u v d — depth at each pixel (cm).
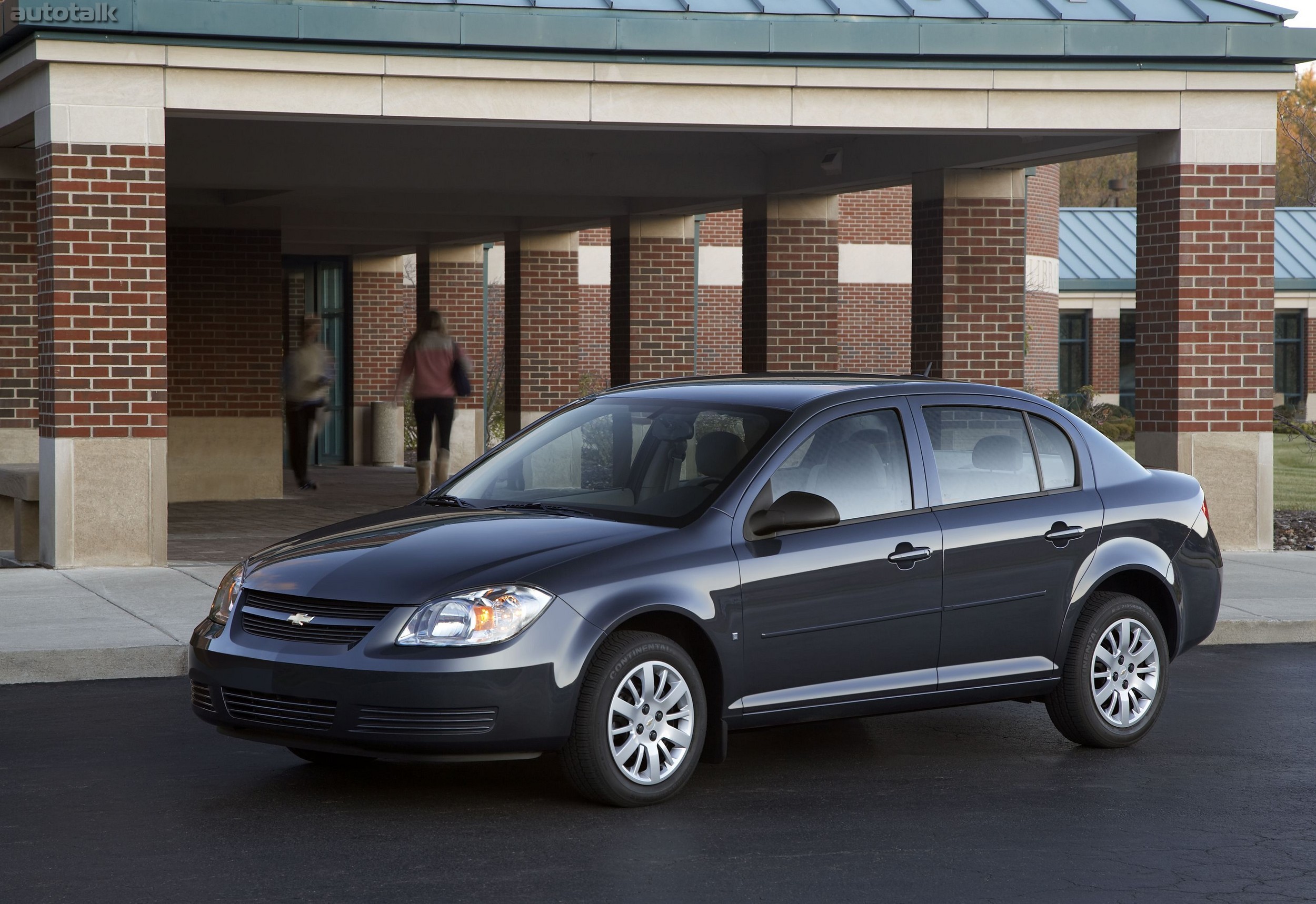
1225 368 2911
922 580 1472
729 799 1387
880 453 1496
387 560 1330
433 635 1261
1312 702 1847
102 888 1116
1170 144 2908
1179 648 1667
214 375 4206
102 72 2498
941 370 3278
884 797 1401
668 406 1537
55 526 2531
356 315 5950
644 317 4297
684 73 2742
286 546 1442
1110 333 8769
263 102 2588
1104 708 1594
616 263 4359
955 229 3272
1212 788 1445
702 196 3894
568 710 1289
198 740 1585
